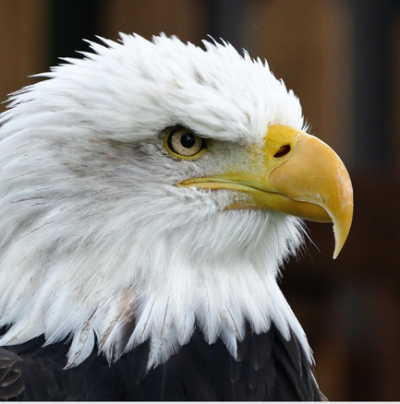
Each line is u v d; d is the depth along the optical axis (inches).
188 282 280.8
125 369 267.1
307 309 533.6
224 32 557.6
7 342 274.1
